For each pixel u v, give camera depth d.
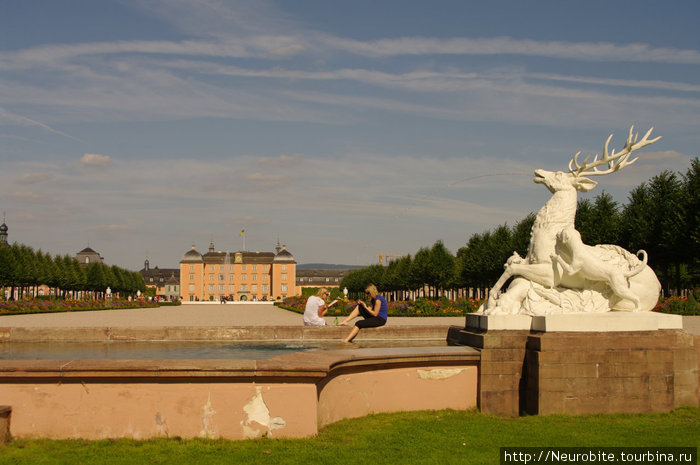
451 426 7.24
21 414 6.34
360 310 12.38
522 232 45.03
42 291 105.56
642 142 9.25
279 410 6.50
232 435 6.42
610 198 40.16
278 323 31.28
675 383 8.25
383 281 79.06
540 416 7.75
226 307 76.69
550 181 9.61
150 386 6.41
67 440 6.30
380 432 6.87
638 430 7.14
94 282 96.25
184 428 6.40
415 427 7.14
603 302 8.93
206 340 12.79
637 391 7.95
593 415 7.81
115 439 6.33
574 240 8.86
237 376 6.42
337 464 5.74
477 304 35.03
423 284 62.62
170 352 11.03
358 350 7.95
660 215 34.44
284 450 6.07
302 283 164.00
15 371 6.27
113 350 11.37
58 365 6.31
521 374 8.22
